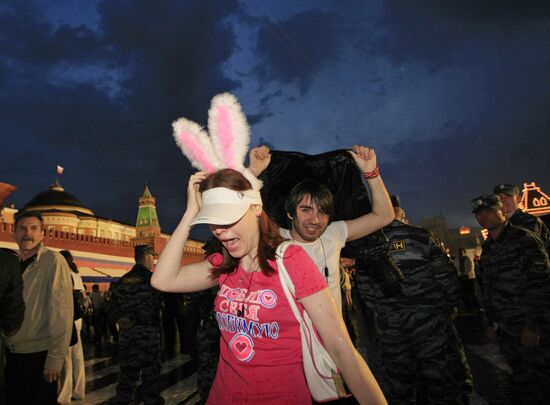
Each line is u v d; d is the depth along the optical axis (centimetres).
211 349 359
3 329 265
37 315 296
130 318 425
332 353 126
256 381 135
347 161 258
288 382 134
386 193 233
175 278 161
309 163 263
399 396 320
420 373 325
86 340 1235
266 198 265
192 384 562
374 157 231
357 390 124
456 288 316
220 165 162
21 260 311
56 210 5631
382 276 290
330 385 131
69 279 312
